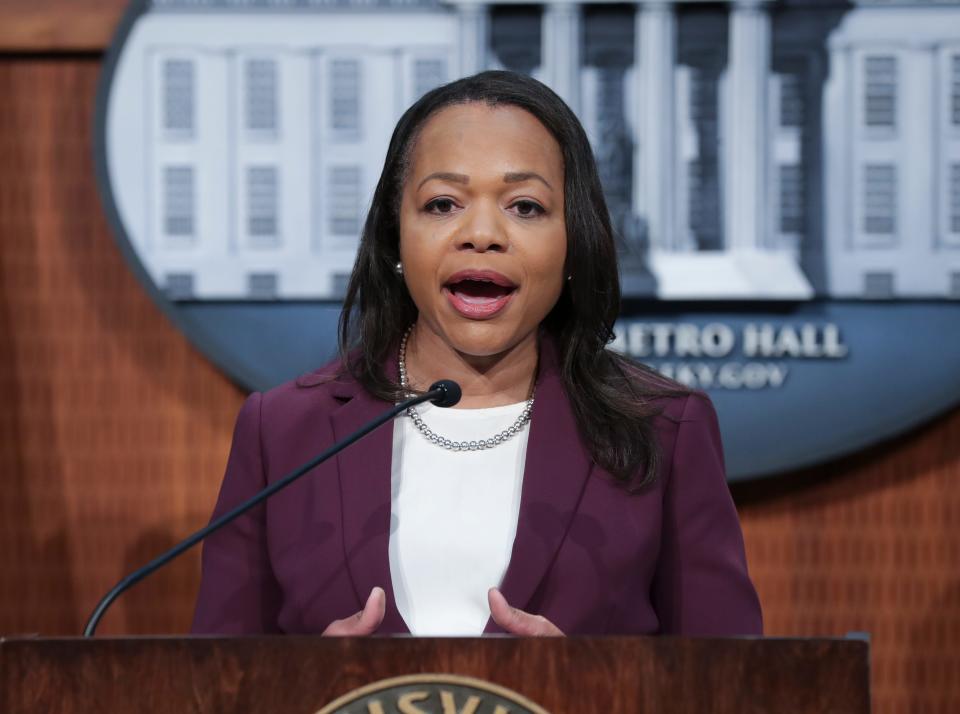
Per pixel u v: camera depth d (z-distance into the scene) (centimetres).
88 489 991
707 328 930
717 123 931
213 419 987
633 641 347
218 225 950
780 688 344
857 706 342
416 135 525
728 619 508
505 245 496
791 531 970
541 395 530
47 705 351
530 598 485
